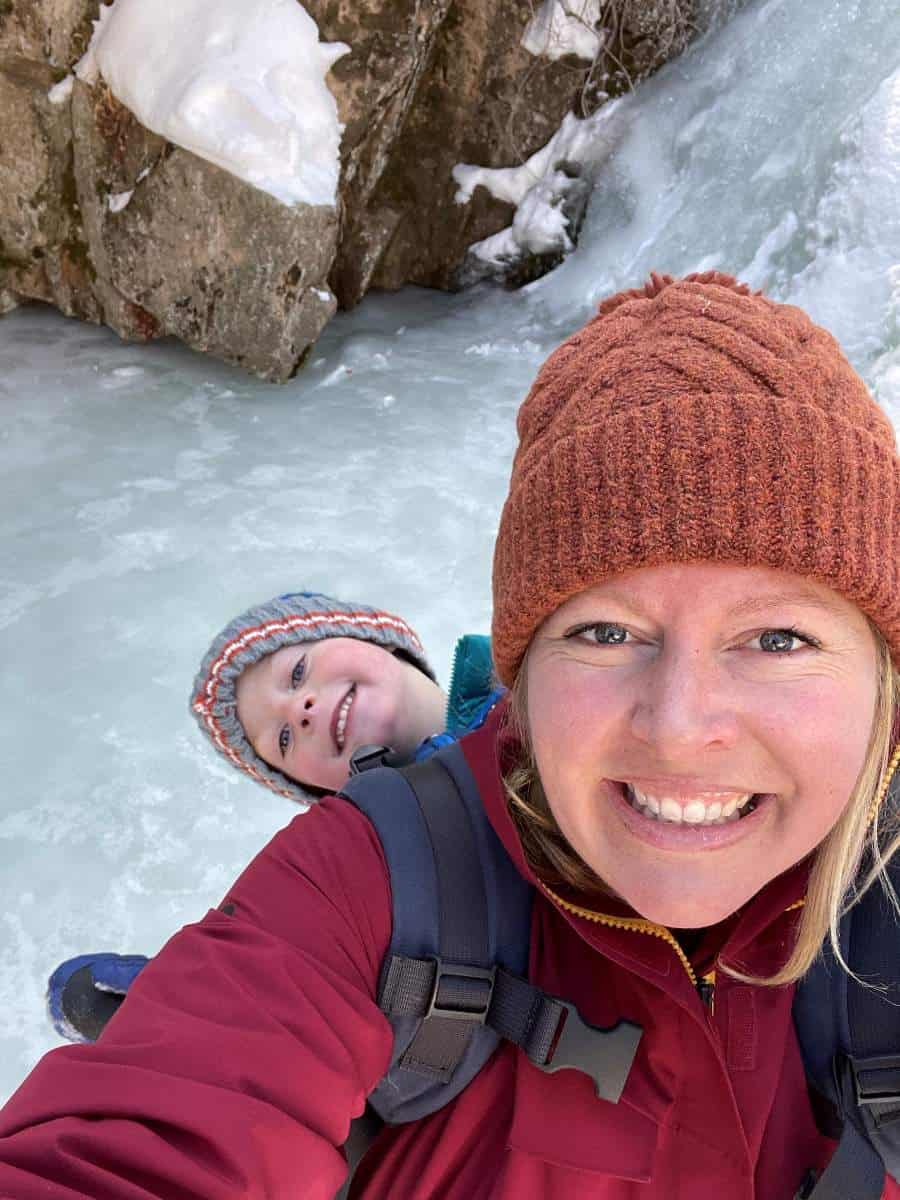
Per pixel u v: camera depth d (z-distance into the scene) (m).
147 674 1.51
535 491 0.42
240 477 1.90
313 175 2.08
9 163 2.20
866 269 1.99
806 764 0.39
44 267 2.32
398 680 1.01
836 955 0.43
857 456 0.39
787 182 2.20
